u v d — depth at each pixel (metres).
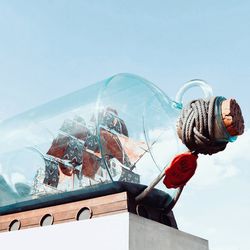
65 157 8.33
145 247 7.04
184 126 6.94
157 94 8.62
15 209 8.70
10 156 9.30
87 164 7.82
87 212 7.57
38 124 9.11
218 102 6.82
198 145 6.94
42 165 8.74
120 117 8.06
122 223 6.91
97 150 7.71
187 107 7.09
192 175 7.25
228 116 6.64
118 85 8.23
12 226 8.47
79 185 7.96
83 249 7.14
